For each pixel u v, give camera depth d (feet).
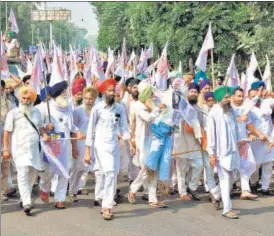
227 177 25.96
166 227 24.40
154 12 79.36
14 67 50.24
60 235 23.03
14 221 25.03
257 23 60.64
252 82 33.86
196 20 68.23
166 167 27.50
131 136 29.12
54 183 30.09
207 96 29.91
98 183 27.68
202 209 27.76
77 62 56.29
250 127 30.42
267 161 30.83
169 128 27.45
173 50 73.31
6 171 28.81
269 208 28.02
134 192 28.71
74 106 31.12
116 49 143.64
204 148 28.89
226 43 65.36
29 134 25.76
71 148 27.91
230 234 23.44
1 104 28.63
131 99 32.07
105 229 23.97
